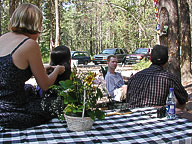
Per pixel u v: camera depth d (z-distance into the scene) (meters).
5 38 2.00
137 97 2.72
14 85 1.91
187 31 10.25
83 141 1.70
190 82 9.57
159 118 2.21
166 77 2.63
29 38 1.97
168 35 5.11
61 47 2.72
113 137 1.77
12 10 9.95
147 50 20.28
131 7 16.36
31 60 1.93
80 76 2.01
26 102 2.06
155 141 1.68
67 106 1.91
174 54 5.11
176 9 5.06
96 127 1.99
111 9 16.30
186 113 2.37
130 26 17.78
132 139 1.72
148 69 2.78
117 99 3.96
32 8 2.01
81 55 22.92
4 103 1.93
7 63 1.86
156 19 5.22
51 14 25.75
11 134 1.83
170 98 2.36
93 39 51.53
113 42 42.25
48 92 2.44
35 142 1.67
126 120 2.17
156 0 5.22
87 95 1.95
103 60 21.14
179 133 1.83
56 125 2.06
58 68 2.29
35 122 2.02
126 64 20.84
